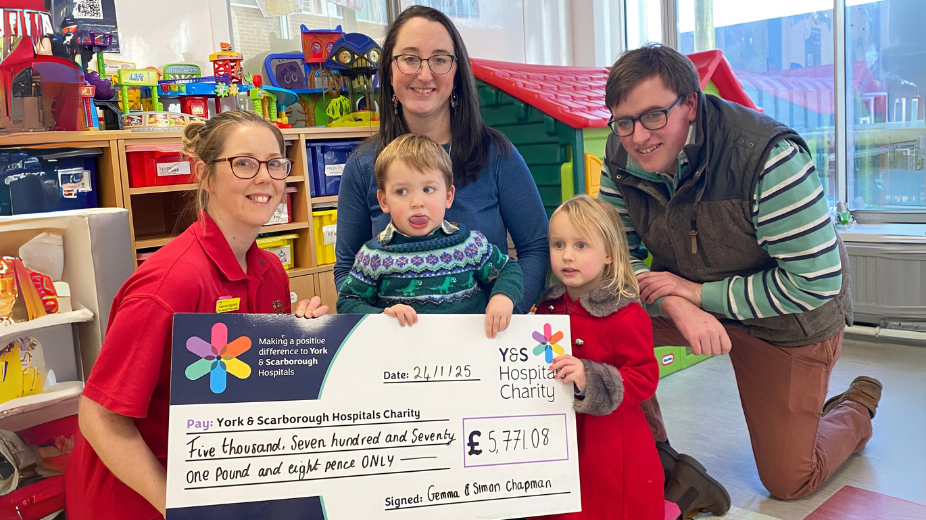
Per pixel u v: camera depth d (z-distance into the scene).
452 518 1.35
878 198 4.15
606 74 3.43
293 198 3.07
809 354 1.98
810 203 1.72
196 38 3.11
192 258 1.30
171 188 2.63
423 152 1.49
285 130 2.92
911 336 3.52
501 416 1.40
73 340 1.78
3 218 1.64
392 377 1.34
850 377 3.09
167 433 1.32
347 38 3.29
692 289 1.89
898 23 3.93
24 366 1.65
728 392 3.00
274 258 1.55
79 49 2.54
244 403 1.25
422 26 1.64
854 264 3.71
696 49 4.88
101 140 2.45
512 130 2.71
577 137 2.52
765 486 2.12
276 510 1.25
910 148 3.99
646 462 1.55
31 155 2.34
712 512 1.98
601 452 1.53
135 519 1.26
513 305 1.48
